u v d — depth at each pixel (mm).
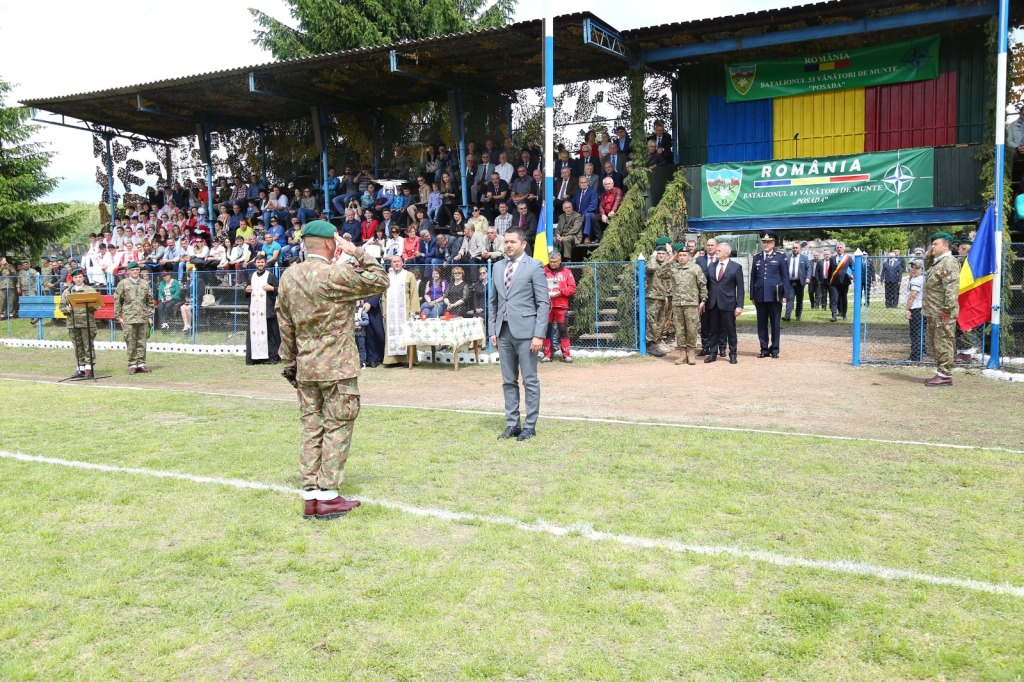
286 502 5660
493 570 4324
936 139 15312
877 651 3395
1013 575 4113
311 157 23953
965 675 3211
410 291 13750
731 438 7312
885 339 15789
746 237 34250
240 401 10141
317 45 29453
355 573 4352
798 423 8062
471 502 5559
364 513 5355
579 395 10141
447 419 8578
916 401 9172
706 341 13211
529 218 16188
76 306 13023
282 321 5359
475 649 3479
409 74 17984
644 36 15414
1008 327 11891
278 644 3576
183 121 23547
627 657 3387
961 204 14062
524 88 20156
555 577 4219
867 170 14820
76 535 5031
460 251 16203
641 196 15828
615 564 4371
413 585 4148
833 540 4664
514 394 7633
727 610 3793
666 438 7375
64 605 4012
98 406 9852
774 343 13180
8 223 29562
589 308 14336
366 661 3398
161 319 19141
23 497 5832
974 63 14906
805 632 3576
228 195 24703
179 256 21703
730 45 15484
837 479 5910
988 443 7035
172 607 3965
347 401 5305
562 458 6746
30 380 12953
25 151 30438
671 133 17875
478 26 31828
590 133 17688
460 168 19219
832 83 16094
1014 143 13445
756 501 5422
